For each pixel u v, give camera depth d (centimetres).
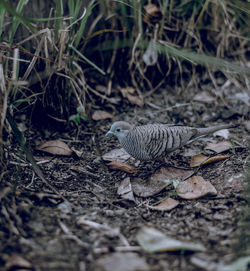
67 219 455
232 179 521
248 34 770
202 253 403
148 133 533
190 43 764
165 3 707
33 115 618
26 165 537
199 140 627
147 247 407
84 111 644
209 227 447
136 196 516
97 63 727
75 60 646
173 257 399
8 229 426
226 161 557
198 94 742
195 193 503
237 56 787
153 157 548
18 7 518
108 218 467
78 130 640
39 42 592
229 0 723
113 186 535
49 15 618
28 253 398
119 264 389
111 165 557
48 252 401
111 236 431
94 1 667
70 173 552
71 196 504
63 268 382
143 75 729
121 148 611
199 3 733
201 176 538
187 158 588
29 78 596
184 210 482
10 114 529
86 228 441
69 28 610
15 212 448
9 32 580
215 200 491
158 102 724
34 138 601
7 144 528
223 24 770
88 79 712
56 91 630
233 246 412
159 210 485
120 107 703
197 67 777
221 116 688
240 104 712
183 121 678
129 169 554
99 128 652
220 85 758
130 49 731
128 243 422
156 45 701
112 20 704
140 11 680
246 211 462
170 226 454
